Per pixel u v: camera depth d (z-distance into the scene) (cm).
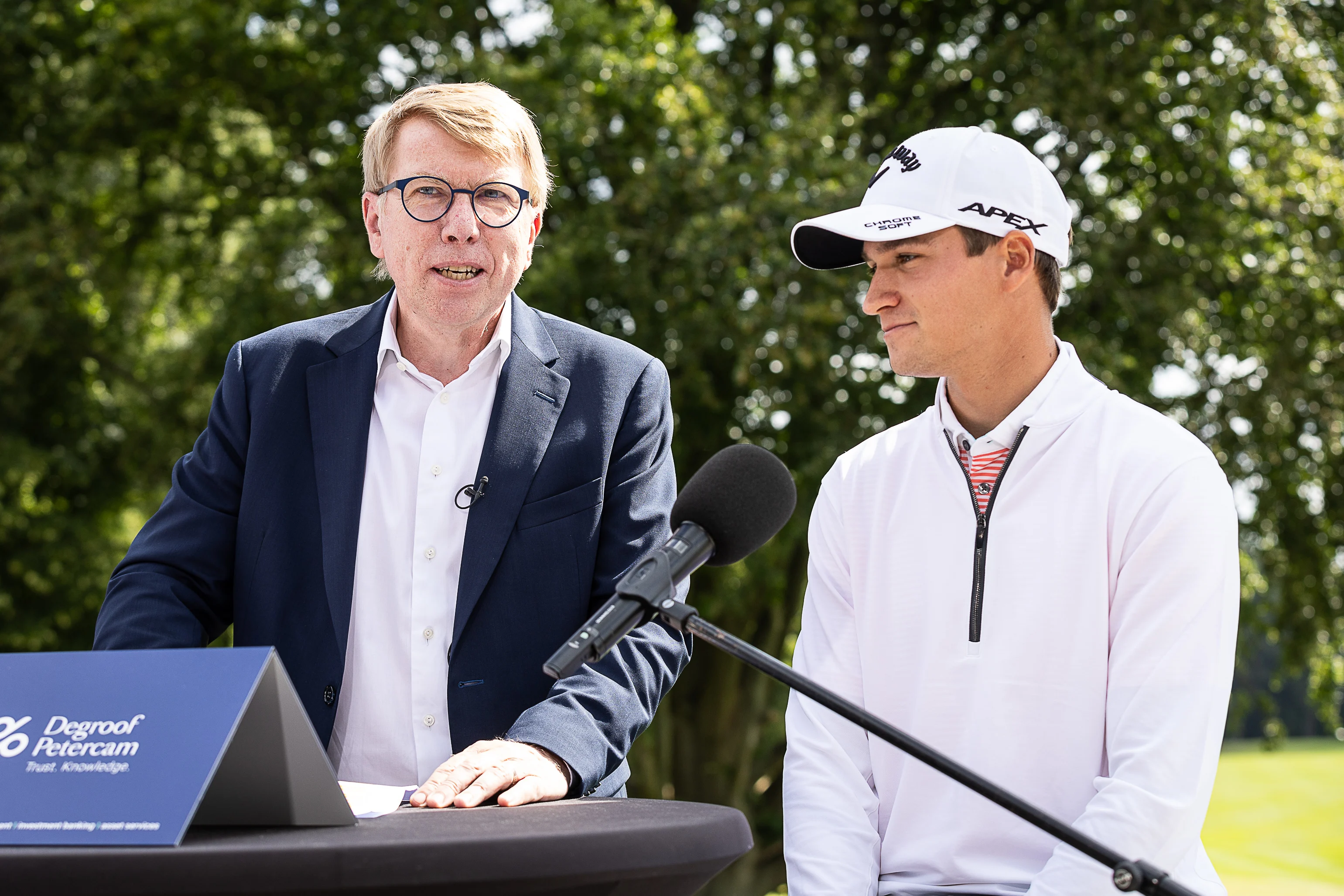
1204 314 1072
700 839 144
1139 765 180
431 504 227
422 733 222
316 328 242
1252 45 1008
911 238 203
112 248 1254
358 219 1114
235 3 1139
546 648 223
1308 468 1080
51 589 1240
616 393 238
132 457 1277
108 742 137
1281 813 2466
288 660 225
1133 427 200
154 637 210
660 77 994
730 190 950
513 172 222
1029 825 191
